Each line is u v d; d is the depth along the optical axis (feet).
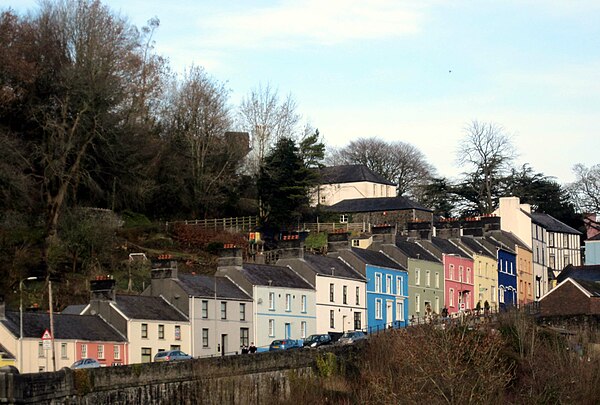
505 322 310.45
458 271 429.79
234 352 313.53
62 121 364.58
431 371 227.81
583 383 266.36
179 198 424.46
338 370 266.36
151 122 423.64
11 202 350.64
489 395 236.22
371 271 374.84
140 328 286.46
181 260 376.89
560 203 580.30
